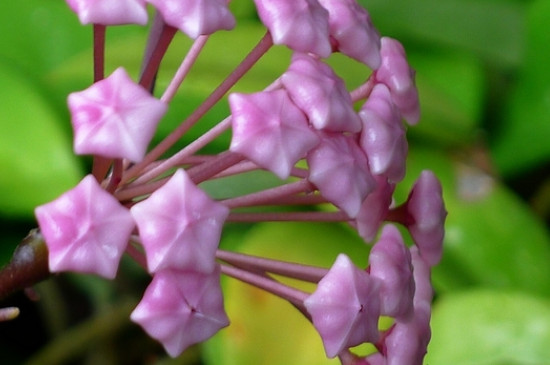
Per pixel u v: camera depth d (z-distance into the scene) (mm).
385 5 351
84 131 232
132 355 332
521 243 319
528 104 352
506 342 302
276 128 236
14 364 332
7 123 294
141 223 233
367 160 243
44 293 320
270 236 310
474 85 351
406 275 246
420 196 257
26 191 291
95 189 233
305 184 241
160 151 242
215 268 236
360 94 254
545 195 362
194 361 321
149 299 234
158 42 238
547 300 306
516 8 361
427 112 324
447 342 304
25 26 330
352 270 240
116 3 232
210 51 312
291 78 239
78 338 320
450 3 357
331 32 247
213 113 305
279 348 299
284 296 243
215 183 310
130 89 234
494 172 333
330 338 239
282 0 240
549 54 341
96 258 232
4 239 305
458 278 316
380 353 252
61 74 306
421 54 358
